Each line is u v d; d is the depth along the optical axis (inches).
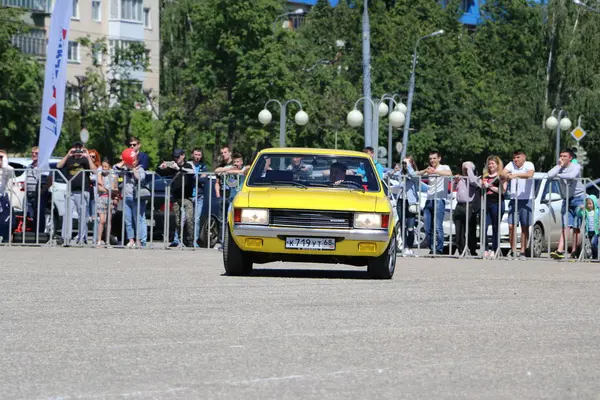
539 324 732.7
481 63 5802.2
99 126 4431.6
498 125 5054.1
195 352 592.1
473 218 1546.5
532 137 5285.4
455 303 857.5
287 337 651.5
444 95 4886.8
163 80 5723.4
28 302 825.5
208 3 4372.5
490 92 5108.3
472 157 5113.2
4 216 1636.3
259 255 1083.9
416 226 1583.4
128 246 1599.4
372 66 4943.4
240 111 4411.9
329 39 5876.0
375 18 5871.1
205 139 4431.6
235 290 930.7
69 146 4480.8
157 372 530.9
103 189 1605.6
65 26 1708.9
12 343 618.8
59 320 720.3
